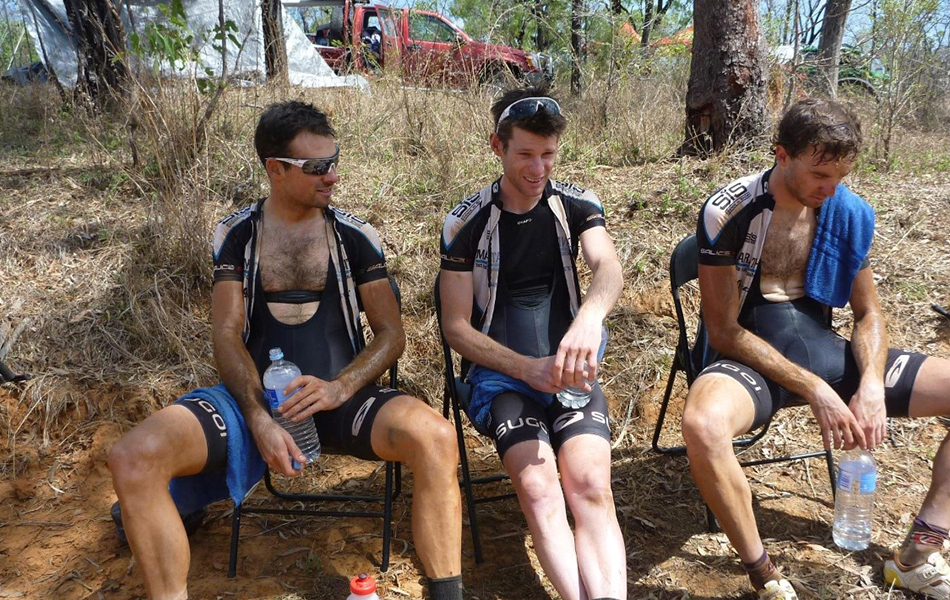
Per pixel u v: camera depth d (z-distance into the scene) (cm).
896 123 619
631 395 381
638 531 300
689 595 264
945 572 253
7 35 967
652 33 759
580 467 243
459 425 287
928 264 441
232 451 248
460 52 646
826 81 661
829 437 253
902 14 607
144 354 378
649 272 429
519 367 260
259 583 271
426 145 534
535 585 273
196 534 300
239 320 271
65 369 363
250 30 570
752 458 343
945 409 261
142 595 269
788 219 275
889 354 276
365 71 801
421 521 242
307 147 260
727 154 518
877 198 506
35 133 627
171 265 416
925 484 321
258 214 276
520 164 264
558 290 286
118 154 512
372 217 460
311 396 248
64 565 286
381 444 251
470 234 278
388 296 285
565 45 738
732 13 513
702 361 296
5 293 395
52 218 452
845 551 283
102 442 342
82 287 403
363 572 277
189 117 479
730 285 273
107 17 568
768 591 246
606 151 565
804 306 286
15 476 332
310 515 294
